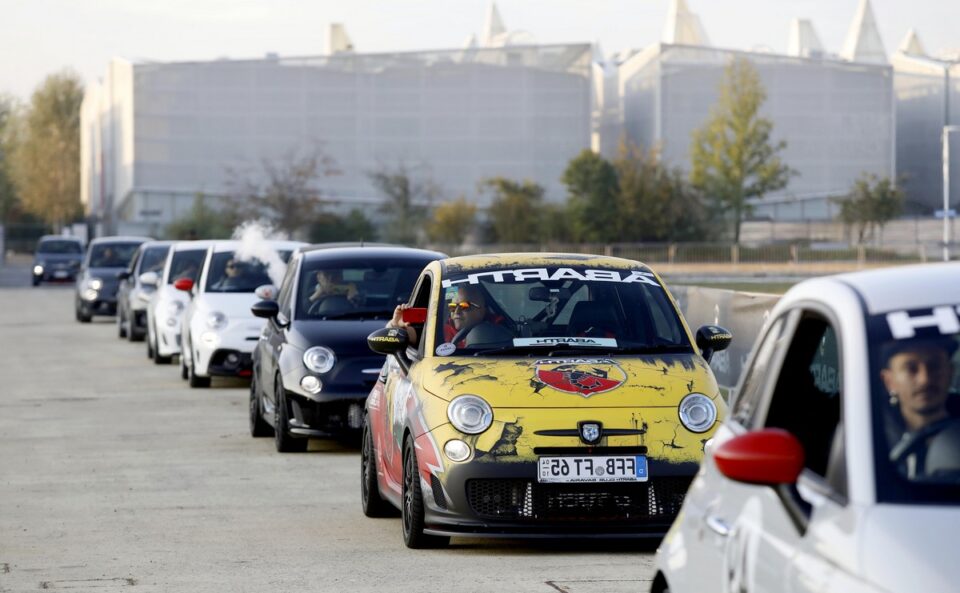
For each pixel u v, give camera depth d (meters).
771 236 183.12
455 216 175.38
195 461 26.95
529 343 18.30
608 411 16.77
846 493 7.31
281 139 196.62
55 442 30.09
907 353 7.62
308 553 17.81
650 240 169.88
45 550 18.23
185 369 45.19
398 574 16.36
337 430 26.81
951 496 7.10
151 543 18.66
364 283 29.30
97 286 80.19
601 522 16.56
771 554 7.82
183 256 53.59
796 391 8.98
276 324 29.33
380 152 197.12
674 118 193.00
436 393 17.27
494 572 16.38
